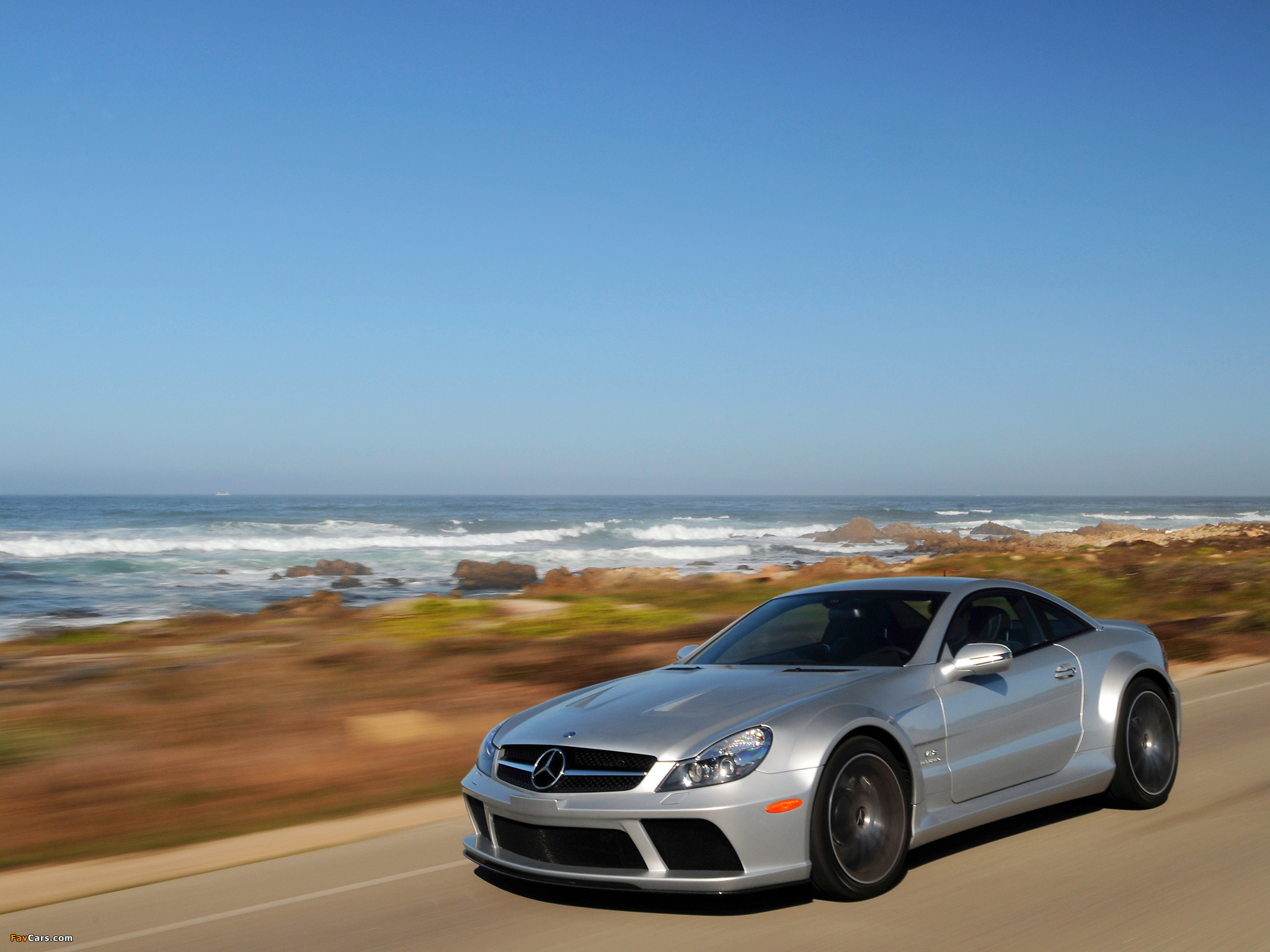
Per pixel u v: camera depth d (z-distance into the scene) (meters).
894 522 98.94
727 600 21.70
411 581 36.31
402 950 4.25
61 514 83.62
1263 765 7.03
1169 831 5.43
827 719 4.48
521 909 4.69
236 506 123.00
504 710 10.25
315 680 11.82
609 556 51.12
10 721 9.85
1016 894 4.48
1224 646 14.52
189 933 4.64
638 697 4.96
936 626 5.37
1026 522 103.31
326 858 5.83
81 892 5.41
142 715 10.08
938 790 4.84
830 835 4.34
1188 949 3.82
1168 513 135.25
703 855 4.25
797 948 3.96
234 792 7.53
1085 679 5.76
